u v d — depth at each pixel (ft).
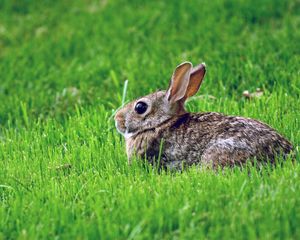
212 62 53.62
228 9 68.95
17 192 33.65
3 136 45.78
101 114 45.16
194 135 34.65
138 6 73.36
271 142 33.53
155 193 30.78
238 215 27.81
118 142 39.63
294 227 27.25
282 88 45.93
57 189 33.35
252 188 30.55
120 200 30.86
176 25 66.85
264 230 26.48
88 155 37.76
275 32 60.39
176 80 35.99
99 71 55.88
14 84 56.54
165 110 36.09
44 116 49.11
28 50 65.00
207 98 45.16
